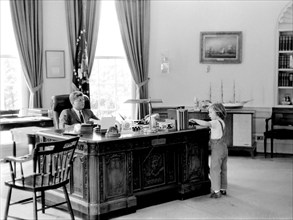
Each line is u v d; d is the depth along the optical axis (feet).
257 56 26.03
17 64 25.27
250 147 24.40
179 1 26.53
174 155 16.15
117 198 14.24
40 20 24.77
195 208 15.16
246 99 26.35
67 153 12.69
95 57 26.68
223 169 16.74
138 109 26.55
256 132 26.43
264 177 19.83
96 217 13.67
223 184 16.80
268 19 25.75
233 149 24.61
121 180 14.30
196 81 26.81
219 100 26.61
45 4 25.03
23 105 25.21
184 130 15.99
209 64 26.61
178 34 26.71
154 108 26.84
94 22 25.73
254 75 26.14
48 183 12.29
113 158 14.05
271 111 25.95
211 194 16.48
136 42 26.25
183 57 26.76
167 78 26.99
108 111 27.09
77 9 25.23
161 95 27.04
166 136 15.42
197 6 26.43
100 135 14.61
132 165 14.58
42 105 25.27
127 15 25.96
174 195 16.16
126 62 27.02
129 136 14.39
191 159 16.43
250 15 25.95
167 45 26.81
